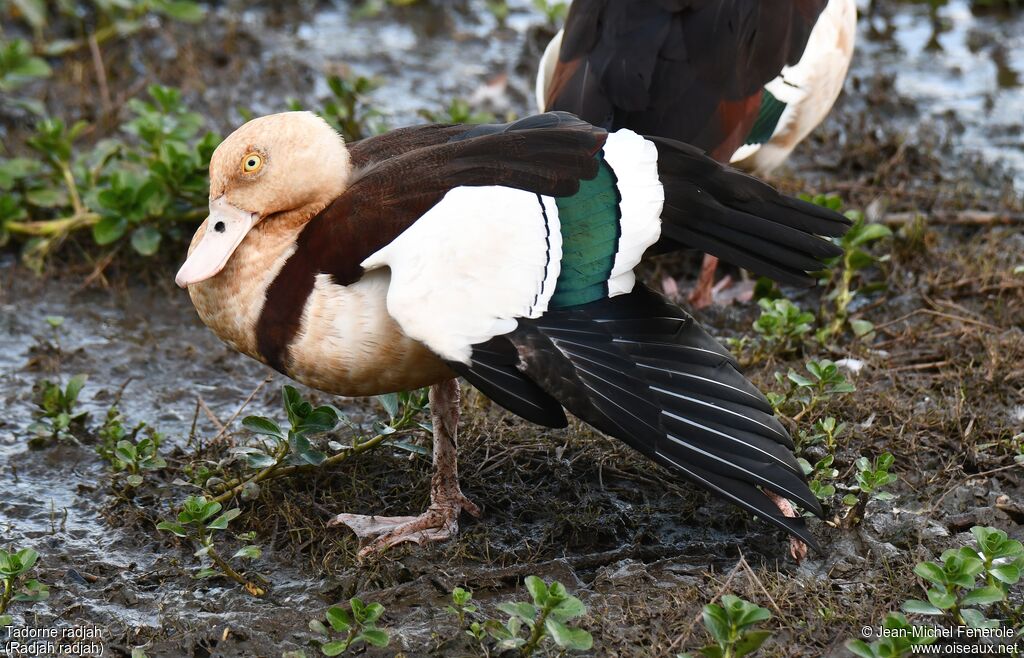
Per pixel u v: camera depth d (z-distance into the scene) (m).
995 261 11.12
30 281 11.40
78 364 10.37
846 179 12.65
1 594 7.67
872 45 15.52
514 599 7.65
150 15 15.66
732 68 9.70
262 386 9.70
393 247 7.12
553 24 15.50
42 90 14.04
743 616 6.59
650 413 6.93
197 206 11.60
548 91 10.16
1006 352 9.81
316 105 14.04
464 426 9.11
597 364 7.00
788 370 9.44
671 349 7.18
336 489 8.73
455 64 15.07
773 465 6.96
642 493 8.55
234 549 8.24
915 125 13.69
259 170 7.56
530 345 6.96
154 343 10.62
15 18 15.49
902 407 9.25
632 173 7.47
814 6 10.31
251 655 7.27
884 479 7.93
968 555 7.15
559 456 8.80
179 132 11.80
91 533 8.48
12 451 9.31
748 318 10.76
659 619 7.33
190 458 9.05
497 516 8.45
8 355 10.52
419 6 16.48
